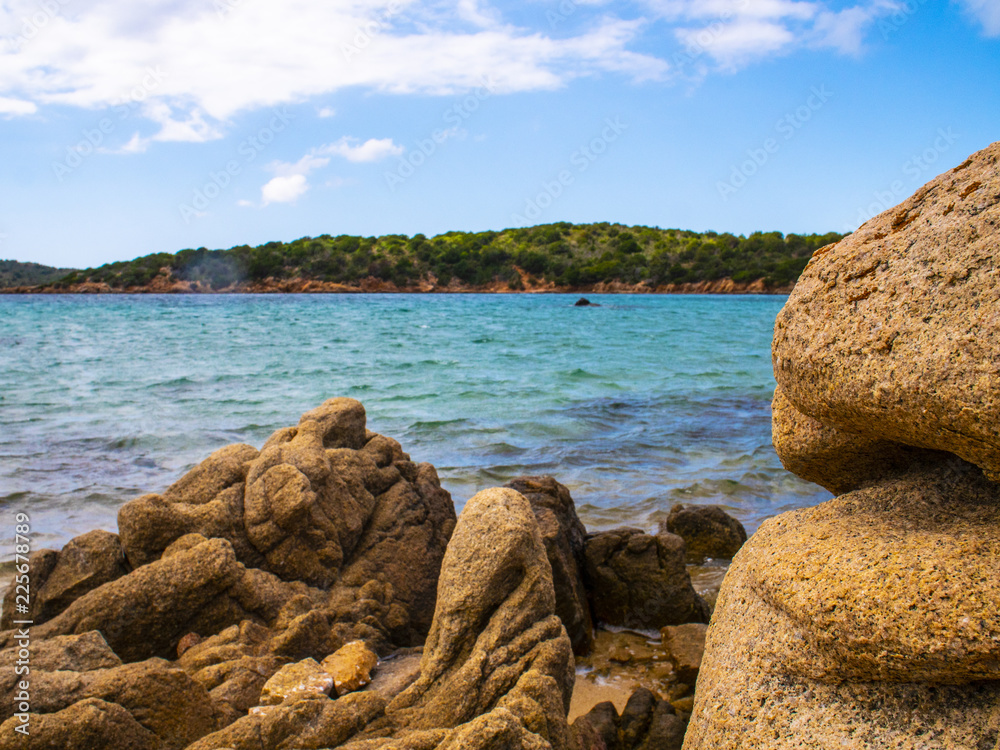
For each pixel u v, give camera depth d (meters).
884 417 3.03
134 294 148.50
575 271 136.38
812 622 3.01
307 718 4.91
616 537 9.50
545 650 5.47
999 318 2.62
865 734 2.90
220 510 7.73
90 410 21.72
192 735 4.94
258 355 37.28
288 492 7.79
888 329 2.98
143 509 7.16
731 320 68.06
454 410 21.67
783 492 14.08
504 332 52.81
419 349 40.56
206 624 6.77
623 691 7.43
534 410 21.75
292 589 7.47
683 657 7.68
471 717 5.23
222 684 5.76
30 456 16.17
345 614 7.34
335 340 45.88
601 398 24.00
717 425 19.84
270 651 6.45
